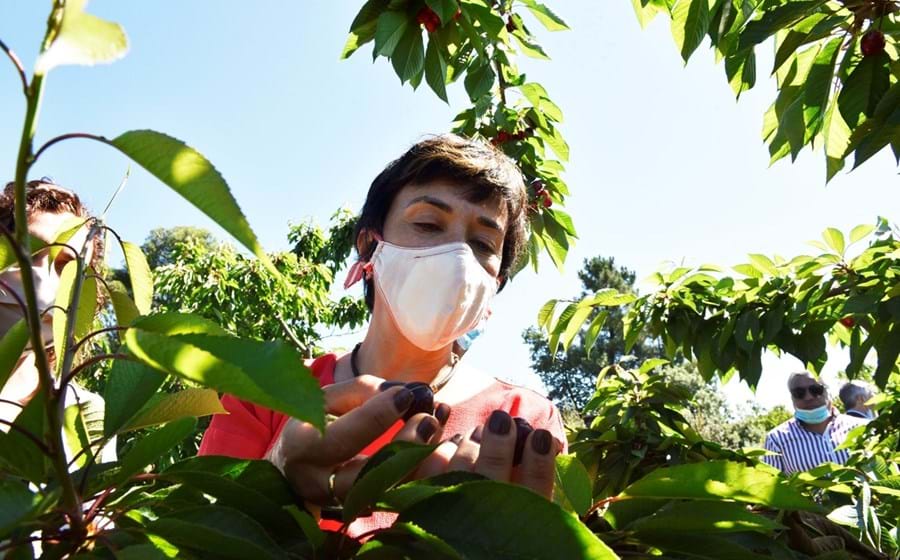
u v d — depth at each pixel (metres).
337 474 0.80
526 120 4.24
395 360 1.35
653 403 2.95
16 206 0.47
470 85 3.64
